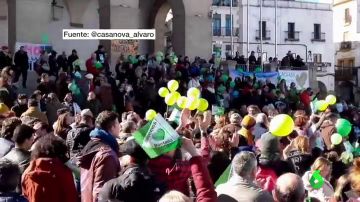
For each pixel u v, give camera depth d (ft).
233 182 16.58
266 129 33.35
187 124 24.97
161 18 105.40
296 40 199.93
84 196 19.57
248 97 73.36
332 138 31.32
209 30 92.84
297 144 25.89
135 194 15.74
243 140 27.09
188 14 91.09
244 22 195.93
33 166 18.74
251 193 16.24
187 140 15.89
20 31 79.61
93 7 99.91
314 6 202.18
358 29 200.95
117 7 83.87
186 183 18.31
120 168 19.29
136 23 85.66
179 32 91.40
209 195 15.28
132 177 15.87
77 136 23.53
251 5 196.44
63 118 28.68
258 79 88.69
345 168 26.48
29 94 67.31
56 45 94.32
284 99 77.92
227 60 90.38
